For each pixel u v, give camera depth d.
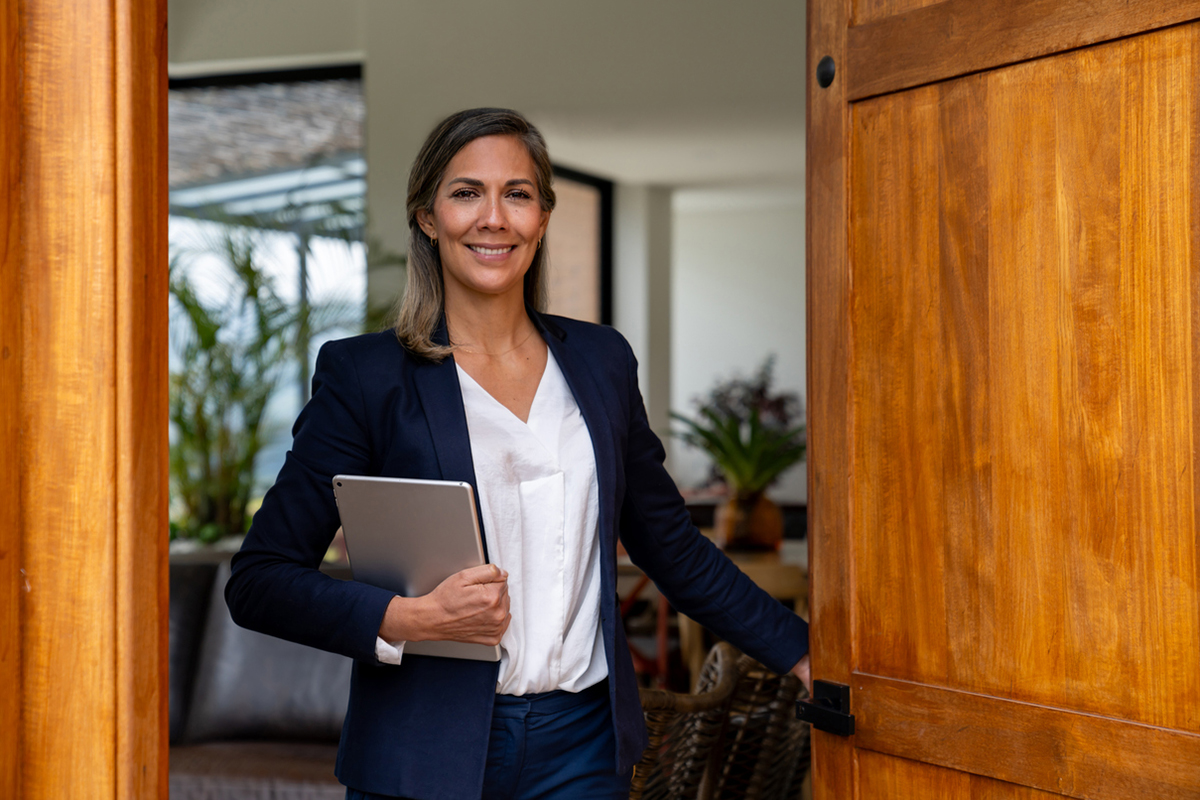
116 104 1.10
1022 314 1.34
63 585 1.11
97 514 1.10
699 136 7.51
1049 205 1.31
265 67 7.25
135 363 1.12
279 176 7.38
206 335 5.48
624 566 3.87
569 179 8.72
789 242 11.51
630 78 6.79
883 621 1.50
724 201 10.91
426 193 1.48
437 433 1.42
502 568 1.43
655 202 9.41
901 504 1.47
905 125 1.46
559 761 1.46
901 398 1.47
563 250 8.63
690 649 3.72
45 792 1.11
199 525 5.50
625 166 8.59
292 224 6.20
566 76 6.84
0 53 1.07
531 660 1.43
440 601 1.32
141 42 1.12
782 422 9.70
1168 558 1.21
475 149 1.46
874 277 1.50
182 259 5.73
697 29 6.71
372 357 1.46
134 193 1.11
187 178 7.44
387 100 6.94
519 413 1.49
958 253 1.40
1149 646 1.23
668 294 9.53
